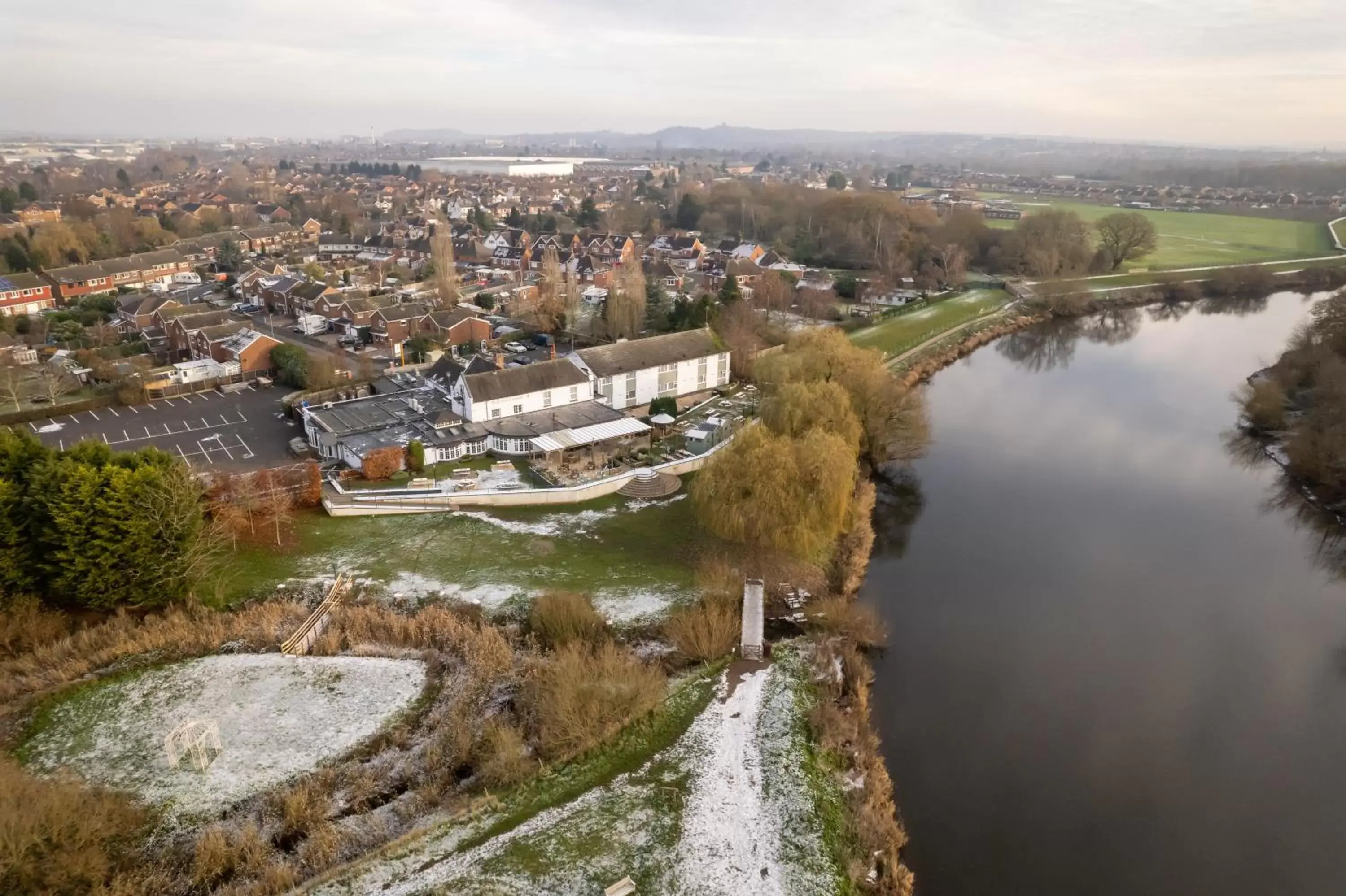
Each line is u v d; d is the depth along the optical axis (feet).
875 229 622.95
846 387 256.11
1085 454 290.56
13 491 168.66
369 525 217.36
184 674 160.35
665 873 117.08
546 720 142.41
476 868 116.78
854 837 127.03
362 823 125.39
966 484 264.52
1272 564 217.97
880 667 172.76
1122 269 610.65
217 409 306.14
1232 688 168.55
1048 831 132.16
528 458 257.14
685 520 223.10
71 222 608.60
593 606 179.01
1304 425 277.23
